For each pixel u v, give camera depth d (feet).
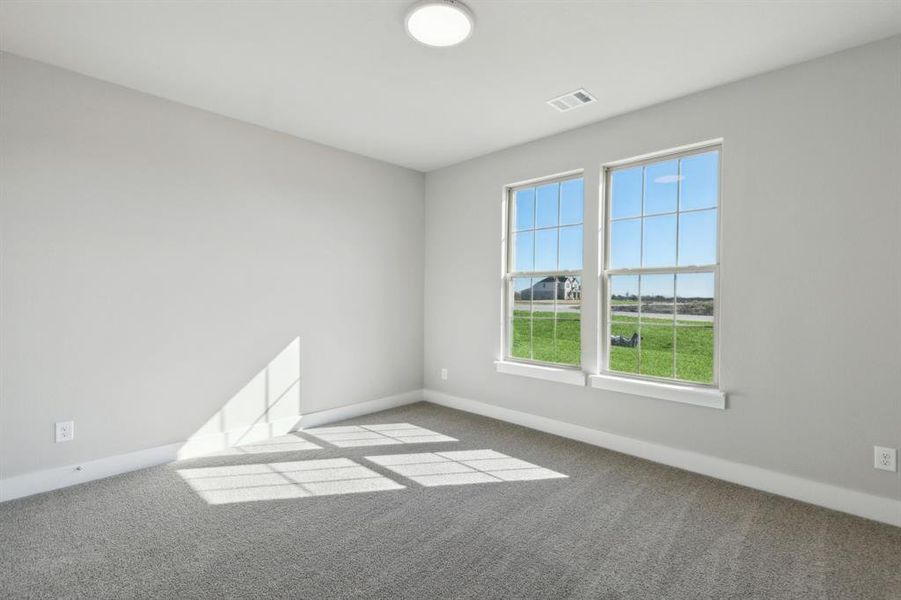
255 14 7.06
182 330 10.38
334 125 11.65
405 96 9.93
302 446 11.27
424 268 16.11
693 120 9.73
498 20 7.14
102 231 9.23
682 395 9.77
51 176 8.63
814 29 7.34
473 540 7.02
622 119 10.87
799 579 6.09
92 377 9.13
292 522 7.55
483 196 14.12
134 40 7.80
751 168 8.98
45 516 7.66
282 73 8.94
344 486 8.96
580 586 5.93
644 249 10.80
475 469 9.86
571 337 12.18
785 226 8.59
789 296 8.55
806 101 8.36
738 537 7.12
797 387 8.47
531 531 7.29
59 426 8.74
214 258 10.89
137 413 9.73
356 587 5.89
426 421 13.47
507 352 13.73
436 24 7.16
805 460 8.38
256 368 11.69
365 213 14.20
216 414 10.95
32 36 7.68
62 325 8.77
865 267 7.79
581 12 6.93
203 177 10.69
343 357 13.69
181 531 7.24
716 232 9.70
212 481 9.16
